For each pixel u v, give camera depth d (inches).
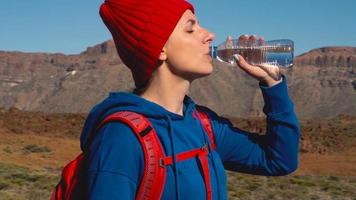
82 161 62.3
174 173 61.1
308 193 673.0
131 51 66.6
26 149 1142.3
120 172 58.7
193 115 68.6
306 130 1711.4
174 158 61.4
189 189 61.5
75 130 1481.3
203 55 66.6
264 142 74.4
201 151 64.0
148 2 65.3
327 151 1405.0
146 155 59.8
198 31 67.0
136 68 67.5
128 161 59.2
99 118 63.2
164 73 66.5
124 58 68.2
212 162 65.9
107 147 59.4
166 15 65.2
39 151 1141.7
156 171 60.1
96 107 64.3
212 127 71.2
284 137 72.4
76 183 61.7
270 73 72.2
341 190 707.4
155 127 61.8
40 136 1348.4
